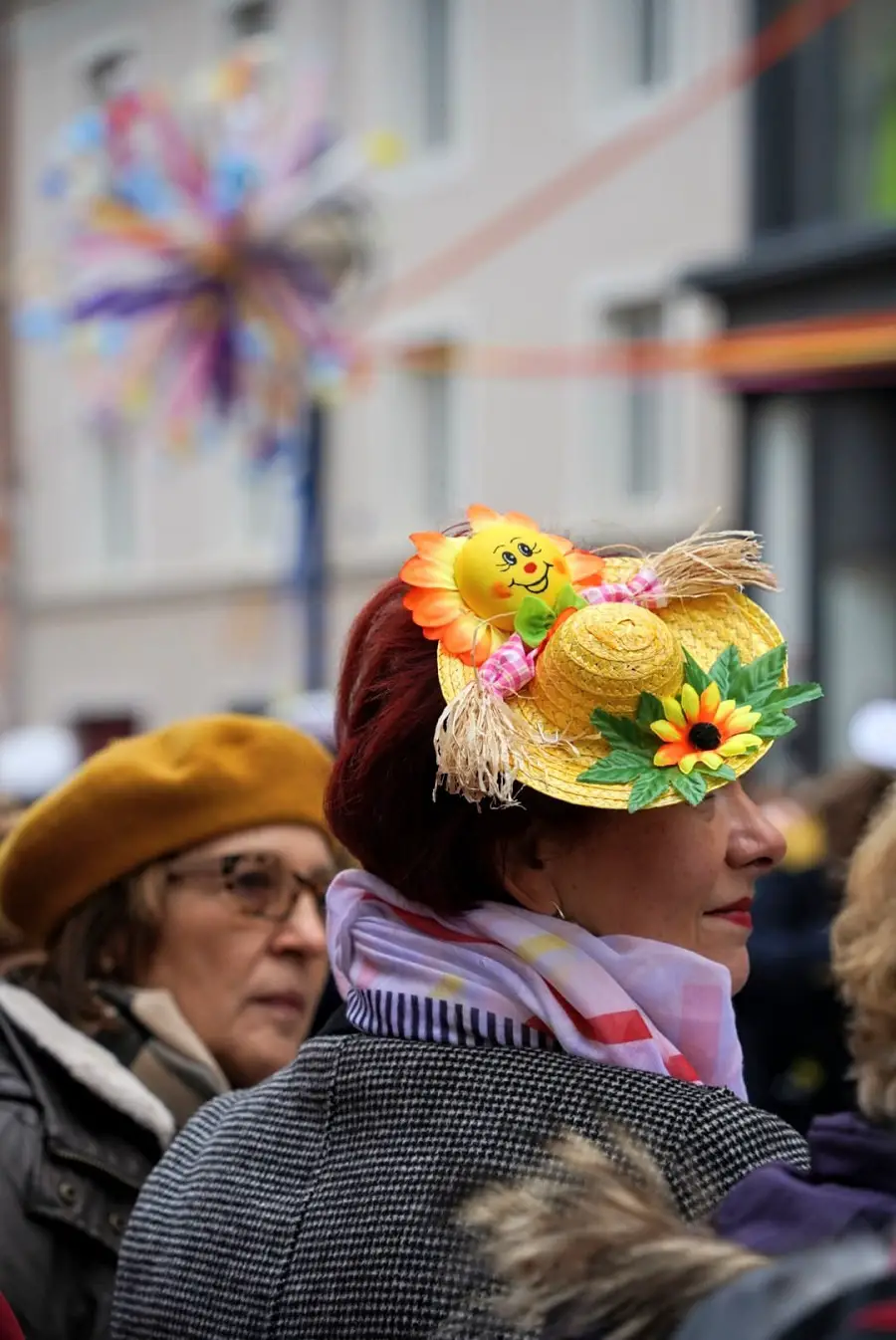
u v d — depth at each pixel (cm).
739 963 286
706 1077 276
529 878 279
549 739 269
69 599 3350
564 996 271
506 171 2553
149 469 3212
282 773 426
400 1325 253
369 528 2773
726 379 2264
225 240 1777
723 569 284
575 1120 256
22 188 3122
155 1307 284
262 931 421
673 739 267
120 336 1828
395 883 284
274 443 1903
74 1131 384
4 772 1741
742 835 283
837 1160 235
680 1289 206
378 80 2675
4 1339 316
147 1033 410
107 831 418
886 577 2161
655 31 2450
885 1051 244
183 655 3147
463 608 279
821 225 2191
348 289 1814
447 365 2666
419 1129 267
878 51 2148
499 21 2559
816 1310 189
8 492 3406
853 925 258
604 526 314
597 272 2475
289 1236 271
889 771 772
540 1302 215
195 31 2891
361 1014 291
